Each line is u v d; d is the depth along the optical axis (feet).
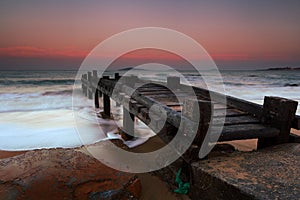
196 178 9.27
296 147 10.59
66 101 53.67
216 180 8.14
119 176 11.91
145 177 13.25
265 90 86.07
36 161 12.69
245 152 10.40
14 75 146.00
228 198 7.71
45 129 27.63
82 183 10.93
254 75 168.96
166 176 12.46
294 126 11.16
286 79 134.51
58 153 13.96
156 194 11.44
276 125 11.10
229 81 119.03
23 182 10.55
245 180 7.77
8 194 9.89
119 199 10.75
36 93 71.26
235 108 14.99
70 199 10.14
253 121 11.93
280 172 8.30
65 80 113.80
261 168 8.66
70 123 30.96
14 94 69.31
